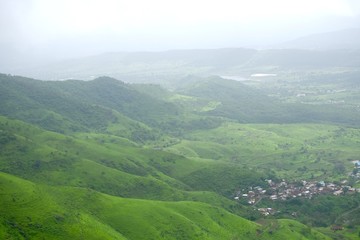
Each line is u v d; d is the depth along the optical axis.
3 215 164.50
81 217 179.12
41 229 162.88
